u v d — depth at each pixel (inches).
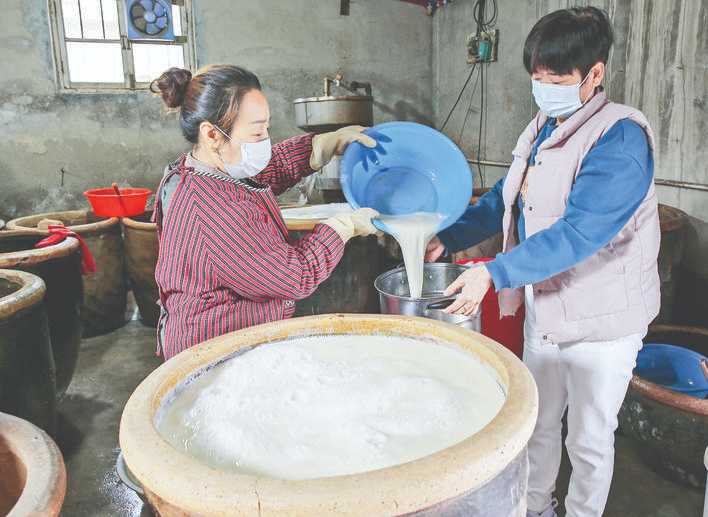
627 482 84.6
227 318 54.0
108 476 91.7
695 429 74.9
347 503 27.4
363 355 49.9
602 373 59.6
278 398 43.0
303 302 100.8
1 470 39.4
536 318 60.2
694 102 109.3
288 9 203.2
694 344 97.7
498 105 182.1
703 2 105.3
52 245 102.9
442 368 47.0
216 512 28.3
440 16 212.1
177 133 197.2
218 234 50.3
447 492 29.0
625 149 51.3
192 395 44.0
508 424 32.9
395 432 38.5
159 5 190.5
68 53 185.2
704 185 108.4
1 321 74.0
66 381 107.5
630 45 123.4
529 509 70.5
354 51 213.0
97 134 190.1
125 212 154.3
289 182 73.4
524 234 63.7
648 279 58.4
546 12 152.5
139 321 164.4
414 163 74.7
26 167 185.6
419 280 72.4
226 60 200.7
